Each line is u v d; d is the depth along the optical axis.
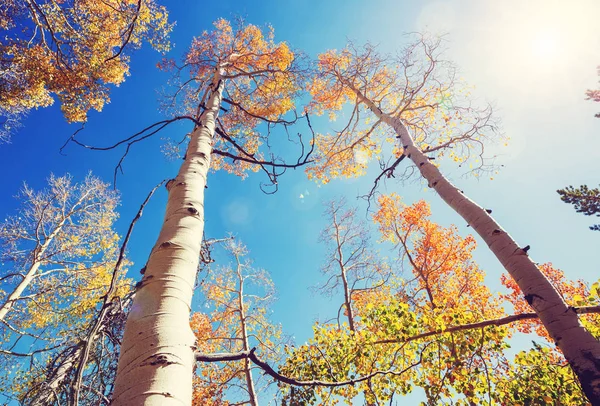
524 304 12.11
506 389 4.29
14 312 9.14
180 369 1.11
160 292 1.35
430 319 4.77
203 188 2.27
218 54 8.24
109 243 11.62
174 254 1.56
